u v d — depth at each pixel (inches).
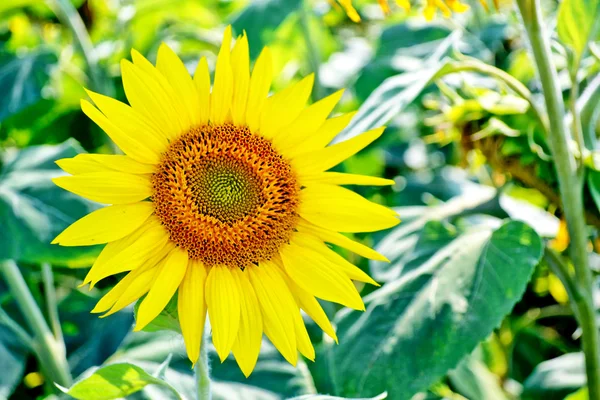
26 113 46.5
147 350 32.7
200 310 26.3
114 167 26.4
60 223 34.4
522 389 37.9
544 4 55.8
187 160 27.0
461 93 38.4
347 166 45.9
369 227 27.4
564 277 32.7
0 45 48.4
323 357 34.6
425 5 32.8
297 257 27.5
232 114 27.7
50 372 37.1
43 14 61.5
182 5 51.7
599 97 34.3
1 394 35.7
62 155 36.8
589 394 32.6
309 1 47.8
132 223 26.3
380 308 31.9
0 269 36.8
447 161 51.4
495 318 30.5
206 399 27.0
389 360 30.6
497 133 34.2
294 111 27.7
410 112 43.9
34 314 37.1
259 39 41.4
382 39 46.3
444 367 30.1
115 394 26.0
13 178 35.8
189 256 26.8
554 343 42.2
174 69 26.9
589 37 31.3
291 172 27.9
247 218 27.2
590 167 32.3
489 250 31.7
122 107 26.4
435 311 31.0
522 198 40.9
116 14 61.6
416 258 33.8
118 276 43.1
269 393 32.1
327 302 37.3
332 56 50.8
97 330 39.9
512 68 43.2
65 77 50.0
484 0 32.2
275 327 26.9
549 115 31.8
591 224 34.9
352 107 45.3
